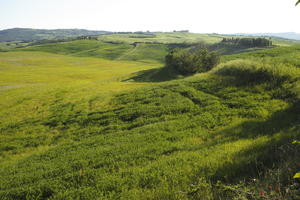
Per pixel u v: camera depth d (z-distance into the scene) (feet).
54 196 19.38
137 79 184.24
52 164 28.17
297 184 13.37
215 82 60.70
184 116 42.19
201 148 25.93
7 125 57.72
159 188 18.04
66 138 43.98
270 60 64.13
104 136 38.75
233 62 68.69
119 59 490.08
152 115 47.03
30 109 74.08
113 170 23.16
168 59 208.54
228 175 18.08
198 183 17.43
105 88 110.83
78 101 77.25
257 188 14.58
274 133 26.14
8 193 21.21
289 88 42.96
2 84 164.86
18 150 41.65
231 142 25.53
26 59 372.79
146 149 28.04
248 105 40.45
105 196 18.19
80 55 553.64
